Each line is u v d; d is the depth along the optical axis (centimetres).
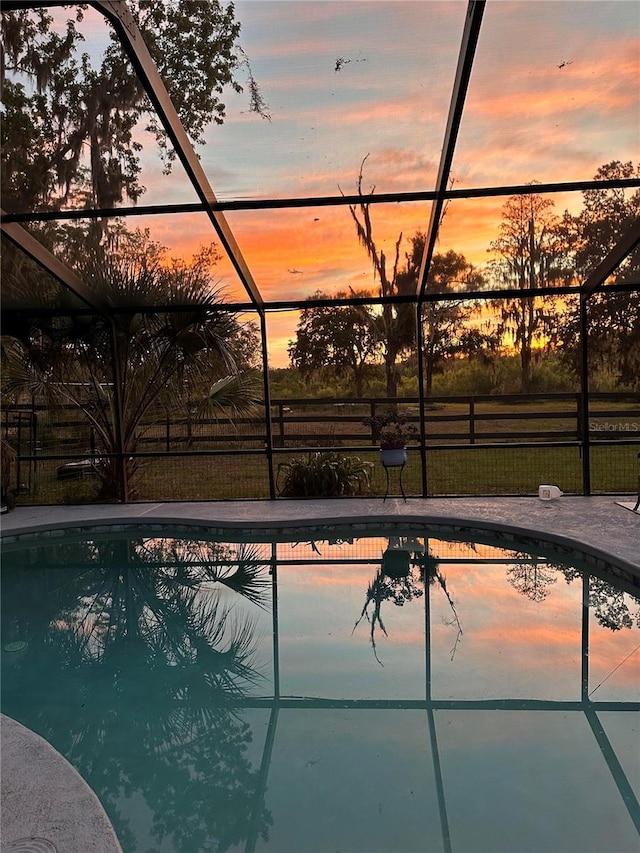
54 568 517
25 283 568
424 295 621
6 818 184
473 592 431
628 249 490
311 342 1078
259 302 627
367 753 245
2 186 459
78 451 811
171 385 698
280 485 786
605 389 877
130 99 408
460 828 199
